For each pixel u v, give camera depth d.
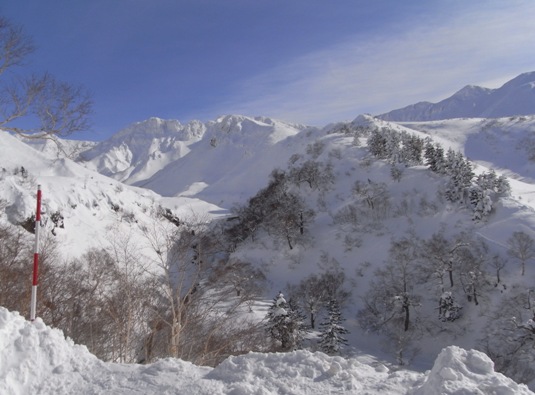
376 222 78.44
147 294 13.80
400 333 52.16
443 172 84.75
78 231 45.94
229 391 6.11
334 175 99.50
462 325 52.81
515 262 58.41
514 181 110.69
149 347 13.16
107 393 6.18
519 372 42.66
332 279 63.72
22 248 21.91
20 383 6.18
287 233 75.50
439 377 5.79
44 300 15.95
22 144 72.06
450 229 70.00
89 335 14.12
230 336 14.02
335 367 6.79
